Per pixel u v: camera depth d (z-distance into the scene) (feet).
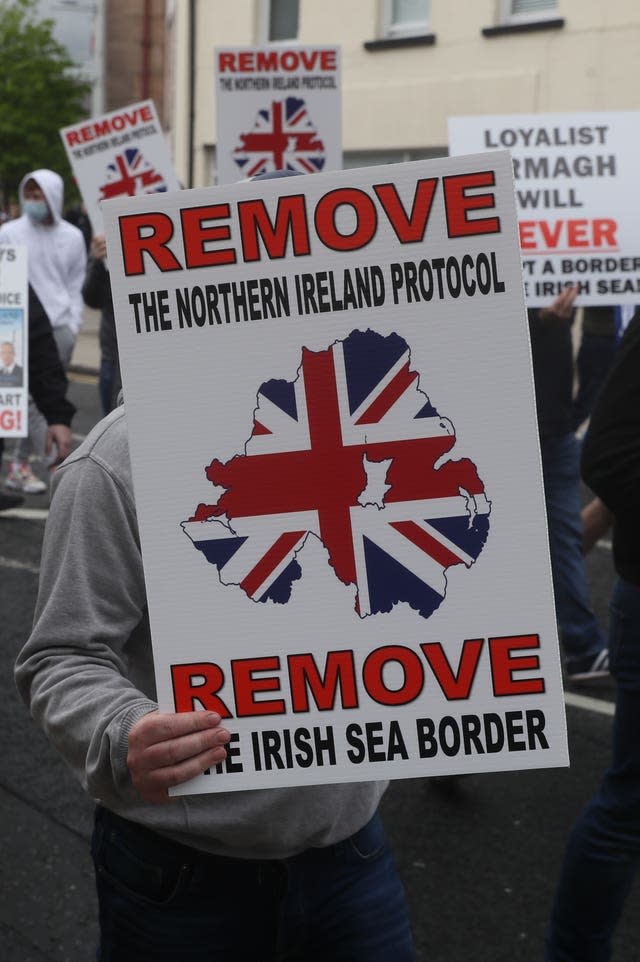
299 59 24.76
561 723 5.29
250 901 6.14
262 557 5.32
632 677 8.24
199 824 5.85
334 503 5.30
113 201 5.28
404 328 5.24
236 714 5.36
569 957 8.75
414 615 5.31
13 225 27.89
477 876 11.53
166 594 5.35
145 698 5.62
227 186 5.26
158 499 5.33
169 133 72.95
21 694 6.02
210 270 5.29
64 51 114.21
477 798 13.14
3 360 17.71
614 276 18.66
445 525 5.27
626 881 8.54
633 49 45.83
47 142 110.83
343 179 5.22
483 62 50.44
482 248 5.20
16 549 22.89
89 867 11.80
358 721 5.35
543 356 15.83
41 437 25.03
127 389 5.32
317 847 6.24
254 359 5.30
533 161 18.67
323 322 5.27
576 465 16.28
